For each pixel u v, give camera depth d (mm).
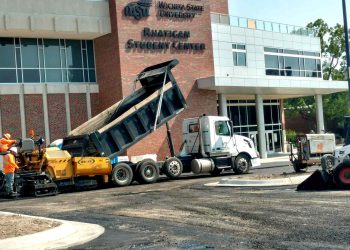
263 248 8148
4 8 33562
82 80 38312
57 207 16219
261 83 41188
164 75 24969
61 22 35312
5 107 34625
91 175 22953
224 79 39250
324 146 23609
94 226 11445
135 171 24625
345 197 13891
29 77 36094
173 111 25328
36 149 22406
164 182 24656
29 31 34656
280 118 54406
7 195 21219
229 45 44312
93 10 36750
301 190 16406
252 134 50594
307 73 51438
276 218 11008
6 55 35438
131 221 12008
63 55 37656
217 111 43281
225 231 9898
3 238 10062
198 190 18797
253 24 46562
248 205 13383
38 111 35781
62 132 36594
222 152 26906
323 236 8828
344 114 72500
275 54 48250
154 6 38656
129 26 37250
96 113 38375
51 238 9969
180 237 9562
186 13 40344
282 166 32094
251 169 31172
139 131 24297
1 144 20406
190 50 40312
